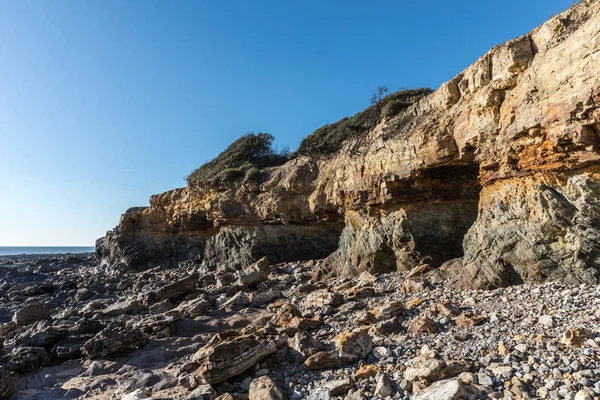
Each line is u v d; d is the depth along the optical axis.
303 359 8.41
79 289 27.50
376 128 22.20
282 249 28.25
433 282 14.38
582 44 10.62
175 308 16.94
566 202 11.35
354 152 22.34
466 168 16.34
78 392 8.86
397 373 7.01
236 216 30.19
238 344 8.38
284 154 37.16
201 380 7.67
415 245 17.55
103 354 10.95
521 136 12.75
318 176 25.69
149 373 9.53
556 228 11.34
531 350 7.01
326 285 18.52
